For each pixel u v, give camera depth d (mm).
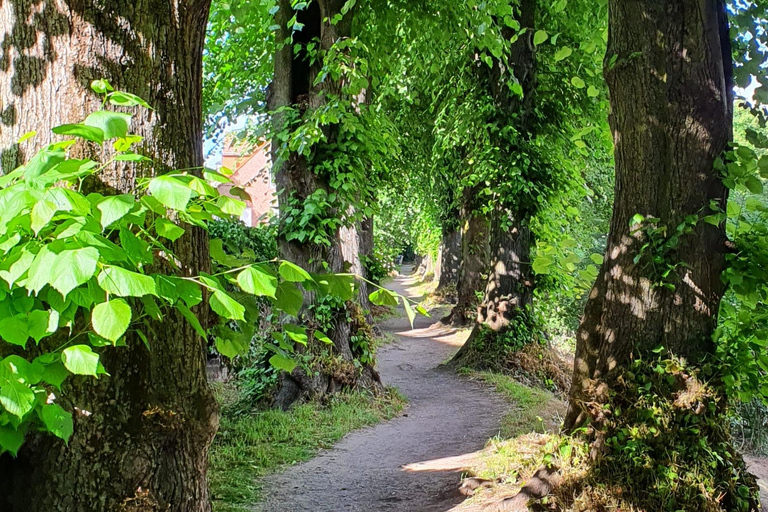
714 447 3434
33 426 1761
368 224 17375
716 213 3469
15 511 1830
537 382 10156
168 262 1908
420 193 18547
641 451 3389
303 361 7328
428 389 9469
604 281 3936
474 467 4844
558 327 13961
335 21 6941
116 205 1356
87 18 1862
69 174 1375
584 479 3547
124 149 1687
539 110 11016
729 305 3723
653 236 3607
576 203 13195
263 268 1698
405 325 17891
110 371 1855
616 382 3625
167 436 1957
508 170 10422
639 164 3697
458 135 11516
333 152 7469
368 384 7961
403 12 8727
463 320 16203
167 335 1959
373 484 4973
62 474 1828
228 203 1659
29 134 1613
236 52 9914
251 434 6152
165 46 2020
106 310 1311
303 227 7332
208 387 2162
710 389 3428
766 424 7949
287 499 4590
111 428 1858
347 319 7863
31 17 1857
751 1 4473
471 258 16281
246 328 2266
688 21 3537
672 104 3580
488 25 6461
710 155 3553
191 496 2053
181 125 2076
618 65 3746
